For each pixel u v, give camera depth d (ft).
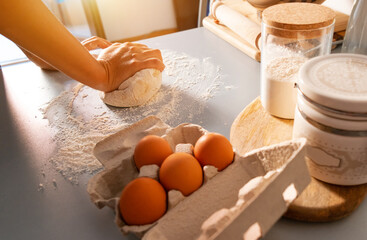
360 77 0.97
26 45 1.25
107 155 1.16
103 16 3.62
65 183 1.25
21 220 1.12
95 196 0.98
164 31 4.03
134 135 1.23
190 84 1.82
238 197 0.93
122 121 1.58
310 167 1.08
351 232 0.97
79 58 1.39
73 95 1.83
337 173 1.02
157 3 3.79
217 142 1.01
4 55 2.86
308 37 1.25
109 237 1.02
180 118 1.56
